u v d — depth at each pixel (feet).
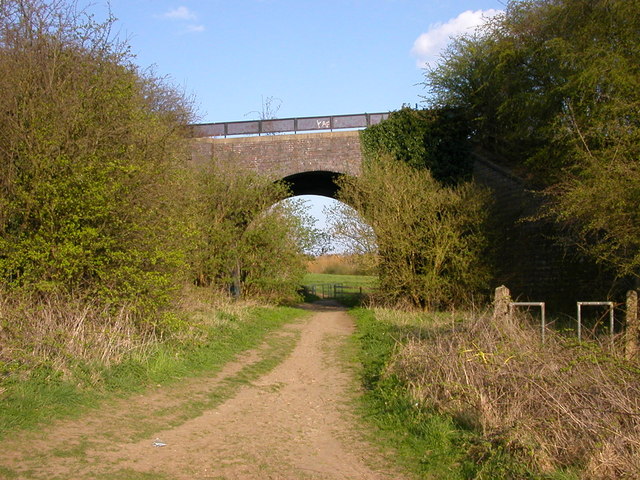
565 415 18.54
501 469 16.80
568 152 50.01
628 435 17.06
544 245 63.41
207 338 41.19
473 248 66.59
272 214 73.82
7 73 31.58
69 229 30.63
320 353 44.34
